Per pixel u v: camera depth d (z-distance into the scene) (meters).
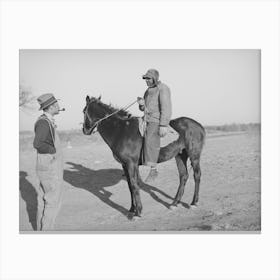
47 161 4.85
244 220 5.70
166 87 5.29
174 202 5.93
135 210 5.70
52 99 4.93
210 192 6.34
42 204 5.04
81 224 5.67
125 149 5.29
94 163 7.57
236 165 7.04
